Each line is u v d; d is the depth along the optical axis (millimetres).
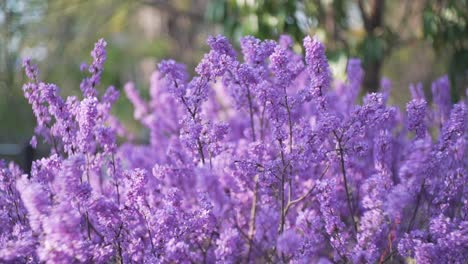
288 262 1835
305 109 2514
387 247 1828
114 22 8398
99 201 1646
